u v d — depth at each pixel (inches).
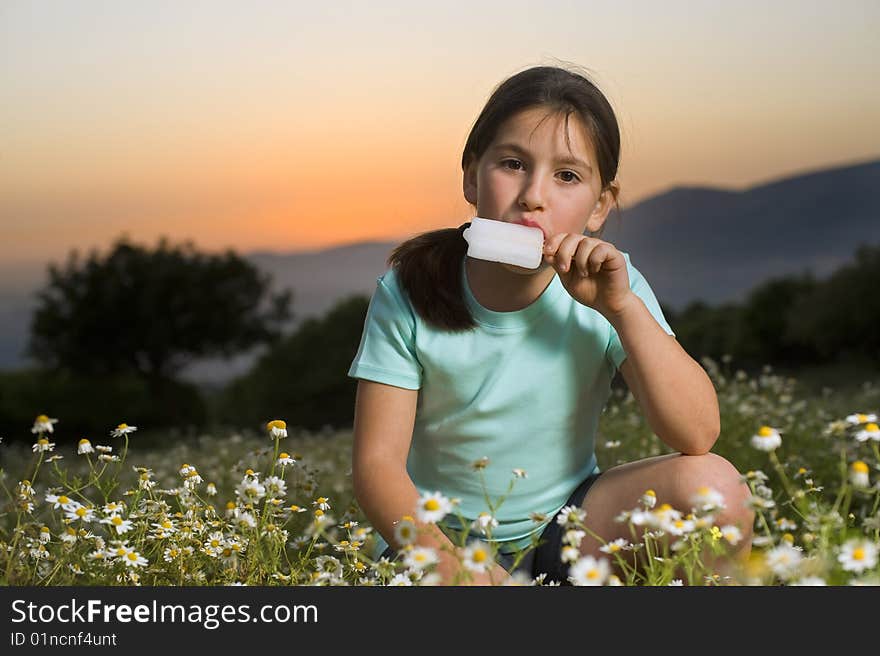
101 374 1967.3
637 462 92.2
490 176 87.7
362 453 91.1
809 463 155.3
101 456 97.7
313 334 1840.6
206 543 92.7
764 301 1761.8
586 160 87.4
